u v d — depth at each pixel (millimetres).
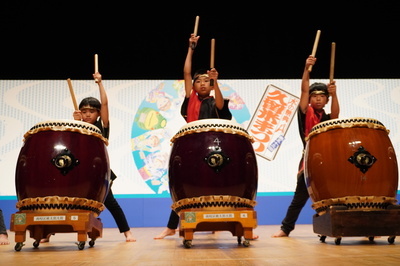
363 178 1958
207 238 2586
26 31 4844
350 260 1314
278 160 4832
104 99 2744
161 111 4910
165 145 4828
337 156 2004
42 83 4918
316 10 4848
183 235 2033
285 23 5004
